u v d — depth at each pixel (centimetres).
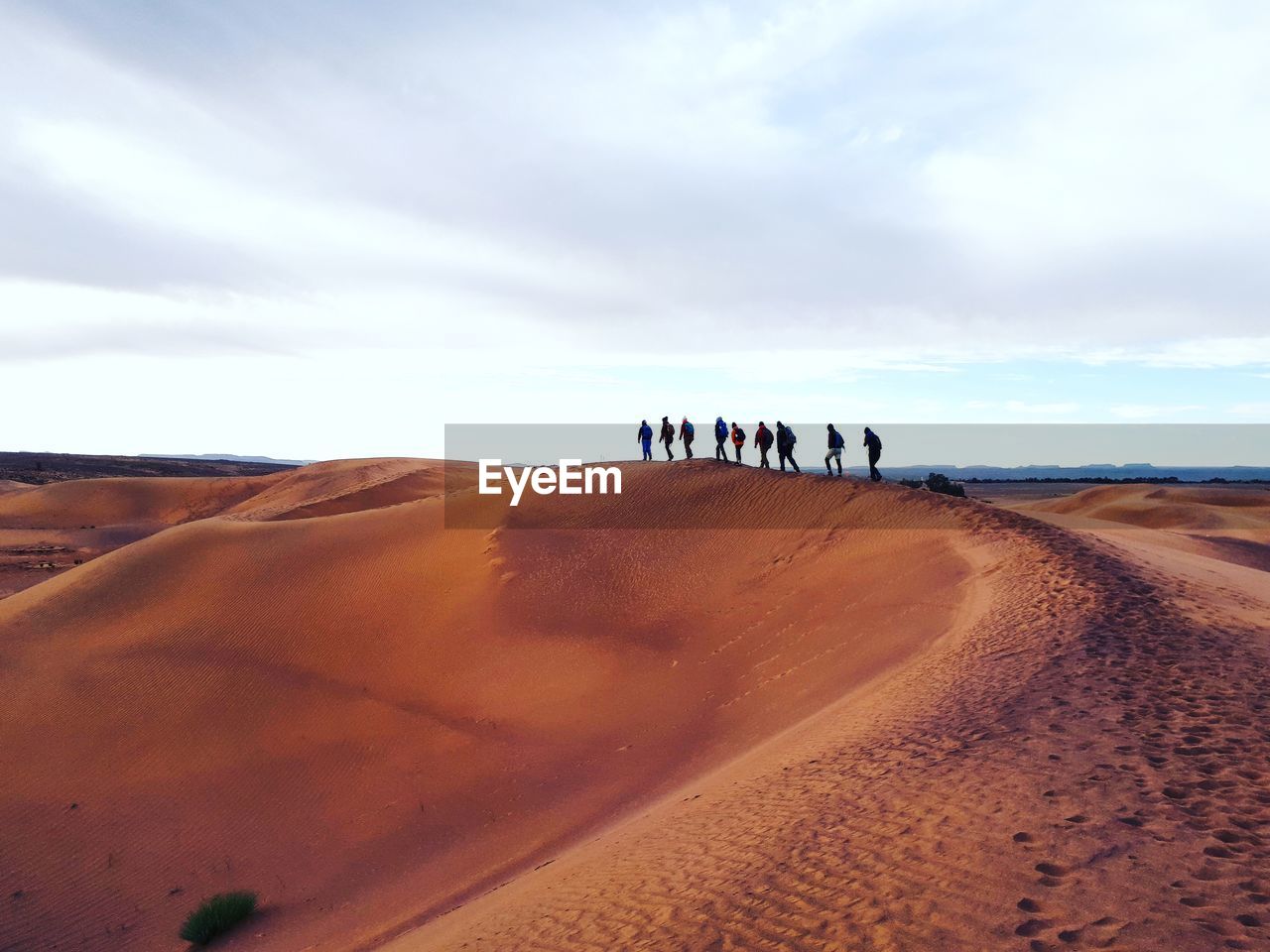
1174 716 797
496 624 2064
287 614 2280
